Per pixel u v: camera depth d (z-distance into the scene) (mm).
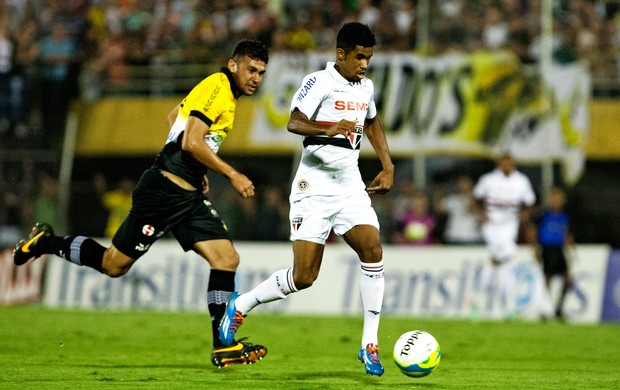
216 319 25281
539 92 64938
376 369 23969
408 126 66312
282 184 72625
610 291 57469
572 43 66625
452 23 68500
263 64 25047
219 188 72000
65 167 71562
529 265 58500
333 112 24219
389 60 67188
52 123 72688
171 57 73812
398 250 60406
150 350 33500
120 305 62625
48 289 64188
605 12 69125
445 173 71312
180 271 61656
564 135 64625
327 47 71312
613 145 64375
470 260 58781
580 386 24344
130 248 25562
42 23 75625
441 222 65375
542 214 57688
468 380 25312
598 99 66375
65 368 26797
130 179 74375
